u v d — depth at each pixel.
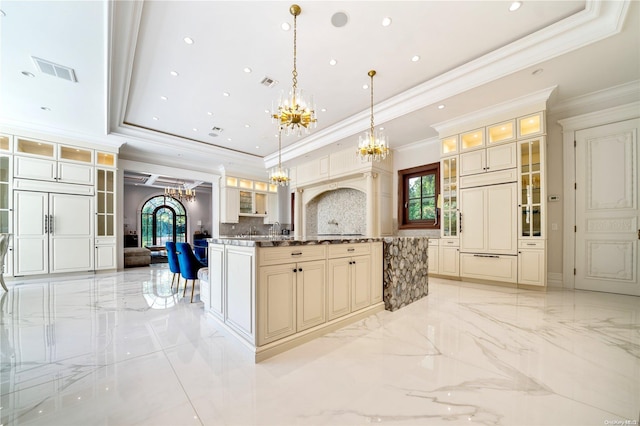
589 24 2.62
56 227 5.09
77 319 2.82
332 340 2.28
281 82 3.85
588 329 2.43
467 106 4.08
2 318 2.86
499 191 4.16
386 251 3.14
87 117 4.71
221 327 2.47
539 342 2.18
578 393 1.51
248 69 3.54
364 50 3.17
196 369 1.80
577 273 3.96
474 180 4.42
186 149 6.41
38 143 4.99
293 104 2.92
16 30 2.69
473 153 4.43
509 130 4.11
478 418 1.32
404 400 1.46
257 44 3.06
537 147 3.84
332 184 6.87
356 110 4.79
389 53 3.23
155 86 3.95
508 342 2.19
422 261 3.67
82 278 5.20
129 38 2.88
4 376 1.70
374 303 2.99
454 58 3.33
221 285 2.50
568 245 4.03
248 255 2.06
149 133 5.72
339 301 2.57
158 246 11.50
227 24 2.76
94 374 1.73
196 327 2.59
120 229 6.30
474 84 3.49
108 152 5.67
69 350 2.08
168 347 2.14
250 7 2.55
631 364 1.81
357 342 2.23
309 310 2.30
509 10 2.57
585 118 3.88
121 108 4.52
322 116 5.04
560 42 2.82
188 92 4.13
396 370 1.78
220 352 2.05
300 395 1.52
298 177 7.64
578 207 3.96
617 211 3.66
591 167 3.86
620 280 3.63
